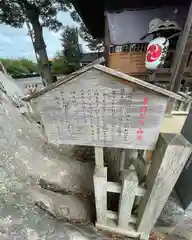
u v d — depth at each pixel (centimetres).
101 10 590
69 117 135
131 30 482
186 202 236
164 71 500
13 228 139
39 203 193
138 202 226
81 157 334
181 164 139
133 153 220
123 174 172
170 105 402
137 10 488
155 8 476
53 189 240
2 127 246
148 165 200
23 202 177
